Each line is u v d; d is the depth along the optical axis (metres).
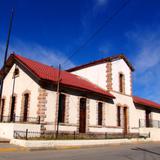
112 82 27.83
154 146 20.36
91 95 24.47
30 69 20.48
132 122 29.73
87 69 30.38
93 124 24.02
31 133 17.72
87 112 23.56
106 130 25.42
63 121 21.06
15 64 23.59
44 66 24.92
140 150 16.45
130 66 31.47
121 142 22.23
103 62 28.69
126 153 14.32
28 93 20.84
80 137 20.61
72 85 21.50
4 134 17.88
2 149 13.59
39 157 11.49
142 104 32.25
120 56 29.72
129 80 30.97
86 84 26.17
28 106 20.38
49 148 15.52
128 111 29.42
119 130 27.30
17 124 16.97
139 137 26.77
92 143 18.94
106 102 26.39
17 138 16.41
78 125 22.12
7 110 23.00
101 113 25.59
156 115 36.00
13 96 22.69
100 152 14.52
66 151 14.66
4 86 24.47
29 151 14.00
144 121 32.53
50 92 20.22
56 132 19.17
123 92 29.39
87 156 12.40
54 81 19.83
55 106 20.23
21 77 22.30
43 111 19.23
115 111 27.38
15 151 13.63
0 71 24.75
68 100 21.70
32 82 20.78
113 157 12.25
